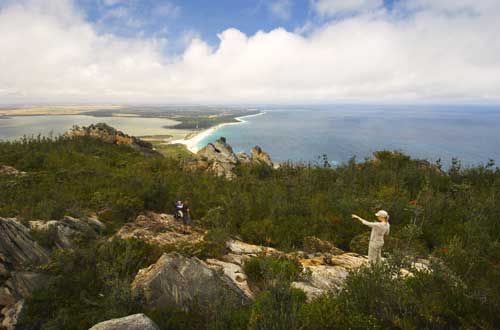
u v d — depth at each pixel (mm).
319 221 16891
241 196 21828
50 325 6805
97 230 13375
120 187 21812
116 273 7922
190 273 7832
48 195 19688
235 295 7648
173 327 6211
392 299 5473
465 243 11719
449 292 5480
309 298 7648
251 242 14977
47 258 9594
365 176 29844
